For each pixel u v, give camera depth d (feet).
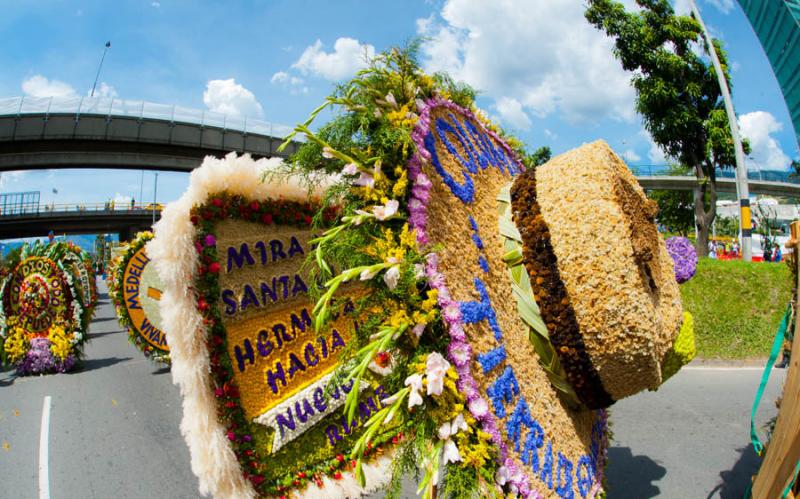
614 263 7.54
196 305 6.22
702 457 16.69
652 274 8.38
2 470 15.97
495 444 5.86
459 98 9.35
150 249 6.15
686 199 86.99
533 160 12.75
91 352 37.88
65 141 88.22
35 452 17.44
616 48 40.32
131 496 14.10
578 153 8.56
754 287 29.22
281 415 6.64
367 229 6.13
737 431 19.04
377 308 6.17
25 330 29.89
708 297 29.50
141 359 34.30
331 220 7.73
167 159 97.96
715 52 38.96
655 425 19.72
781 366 12.40
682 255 10.16
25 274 30.48
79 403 23.52
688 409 21.50
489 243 8.02
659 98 38.96
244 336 6.74
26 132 84.23
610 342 7.54
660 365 9.09
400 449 6.49
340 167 6.56
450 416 5.65
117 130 88.28
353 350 6.28
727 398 22.91
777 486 9.10
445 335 5.86
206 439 5.99
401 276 5.73
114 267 28.30
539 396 7.79
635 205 8.33
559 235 7.91
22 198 146.30
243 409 6.38
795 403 8.81
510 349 7.40
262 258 7.14
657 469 15.80
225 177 6.78
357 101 6.52
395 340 5.78
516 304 8.04
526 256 8.03
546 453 7.40
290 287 7.32
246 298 6.84
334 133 6.52
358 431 7.27
